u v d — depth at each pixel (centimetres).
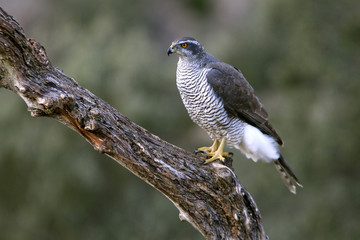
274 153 798
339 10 1480
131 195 1802
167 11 2869
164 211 1744
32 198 1667
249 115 765
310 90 1481
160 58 2195
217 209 629
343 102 1432
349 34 1470
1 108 1695
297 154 1430
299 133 1448
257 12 2038
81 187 1678
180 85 757
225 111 750
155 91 1805
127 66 1738
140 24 2550
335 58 1459
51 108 539
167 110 1814
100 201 1788
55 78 556
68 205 1684
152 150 600
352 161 1447
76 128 568
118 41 1819
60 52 1838
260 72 2111
